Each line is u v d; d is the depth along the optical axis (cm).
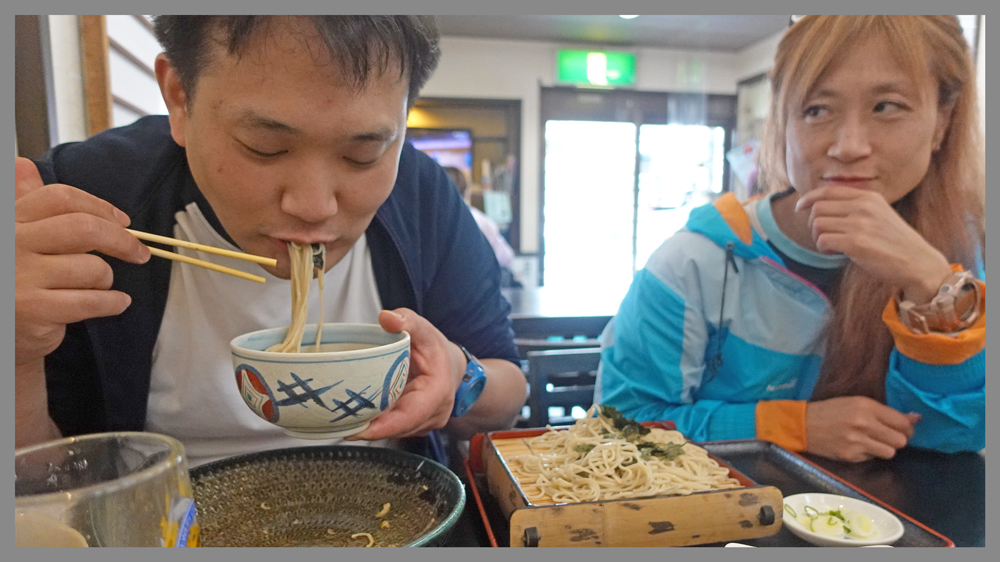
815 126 131
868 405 119
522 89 496
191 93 67
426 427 93
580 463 96
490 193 514
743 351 142
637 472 93
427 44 69
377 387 72
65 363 96
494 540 79
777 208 142
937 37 122
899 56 122
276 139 64
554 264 416
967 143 130
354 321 109
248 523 76
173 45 66
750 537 82
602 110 428
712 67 334
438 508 75
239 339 76
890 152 127
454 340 121
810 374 142
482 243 125
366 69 62
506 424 120
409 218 111
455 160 510
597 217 375
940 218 134
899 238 120
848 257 132
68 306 67
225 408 101
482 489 98
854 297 135
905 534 81
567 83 490
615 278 343
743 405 130
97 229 67
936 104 127
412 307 111
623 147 402
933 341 117
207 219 95
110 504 49
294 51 59
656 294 141
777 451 108
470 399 100
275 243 76
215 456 106
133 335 94
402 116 69
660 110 405
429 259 114
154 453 57
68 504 47
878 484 105
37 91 131
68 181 94
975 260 136
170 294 98
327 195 68
